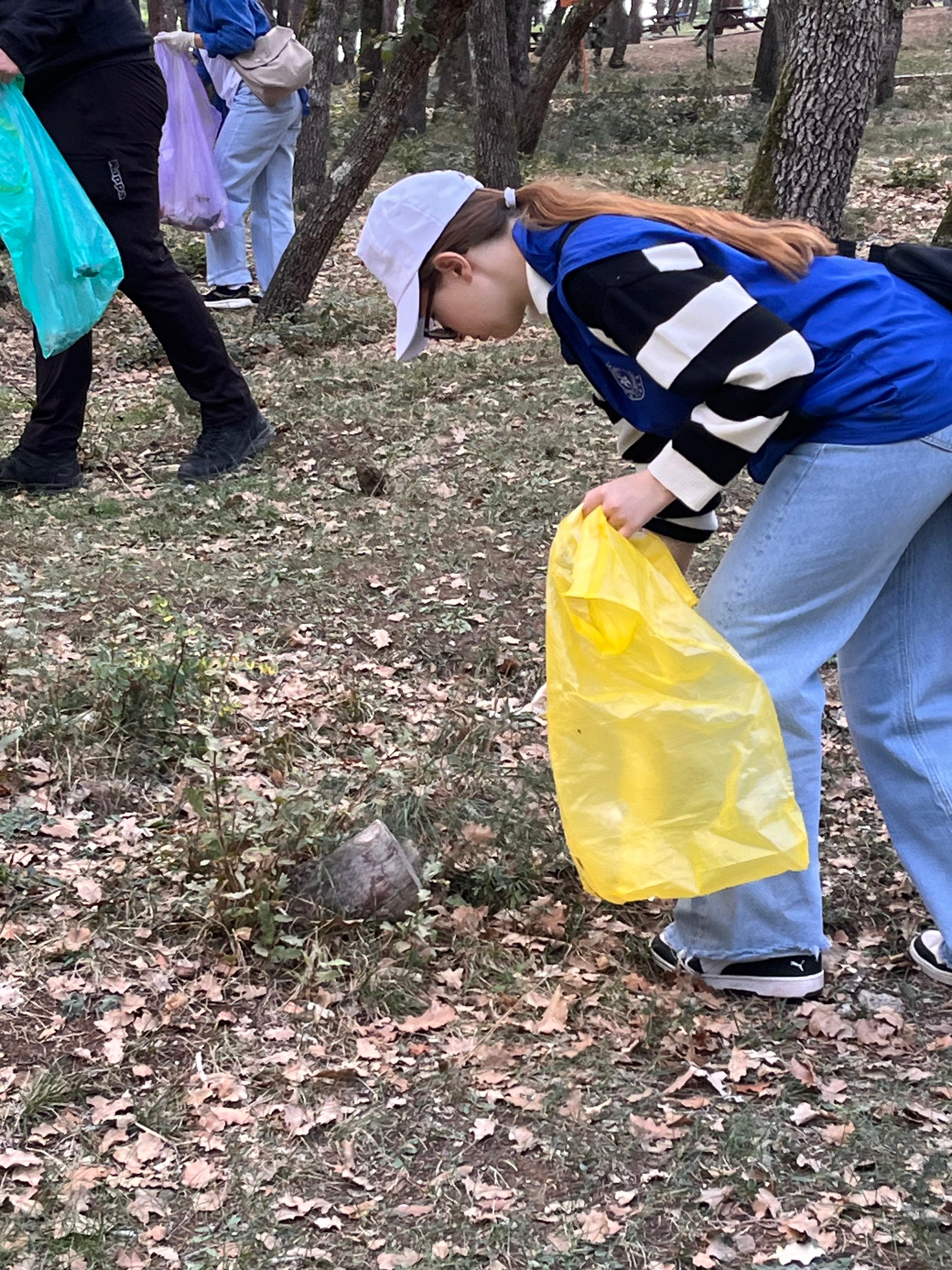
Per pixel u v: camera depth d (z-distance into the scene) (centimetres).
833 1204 227
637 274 230
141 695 385
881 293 243
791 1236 221
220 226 925
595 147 1839
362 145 917
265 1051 269
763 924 279
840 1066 264
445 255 253
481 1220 226
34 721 383
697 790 251
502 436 672
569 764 257
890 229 1174
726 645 251
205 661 405
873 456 243
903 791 277
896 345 239
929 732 274
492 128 1369
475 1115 252
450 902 317
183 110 884
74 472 605
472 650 452
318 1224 226
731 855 252
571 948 301
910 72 2612
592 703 252
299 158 1538
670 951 294
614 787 254
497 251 254
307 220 921
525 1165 240
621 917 314
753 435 234
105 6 552
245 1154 241
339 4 1521
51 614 468
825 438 246
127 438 681
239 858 312
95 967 289
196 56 963
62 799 354
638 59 3491
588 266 234
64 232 531
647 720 249
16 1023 273
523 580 505
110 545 536
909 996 286
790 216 710
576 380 766
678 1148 240
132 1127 248
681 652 248
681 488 242
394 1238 223
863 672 277
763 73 2169
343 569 515
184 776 369
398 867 307
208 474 624
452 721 397
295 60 941
